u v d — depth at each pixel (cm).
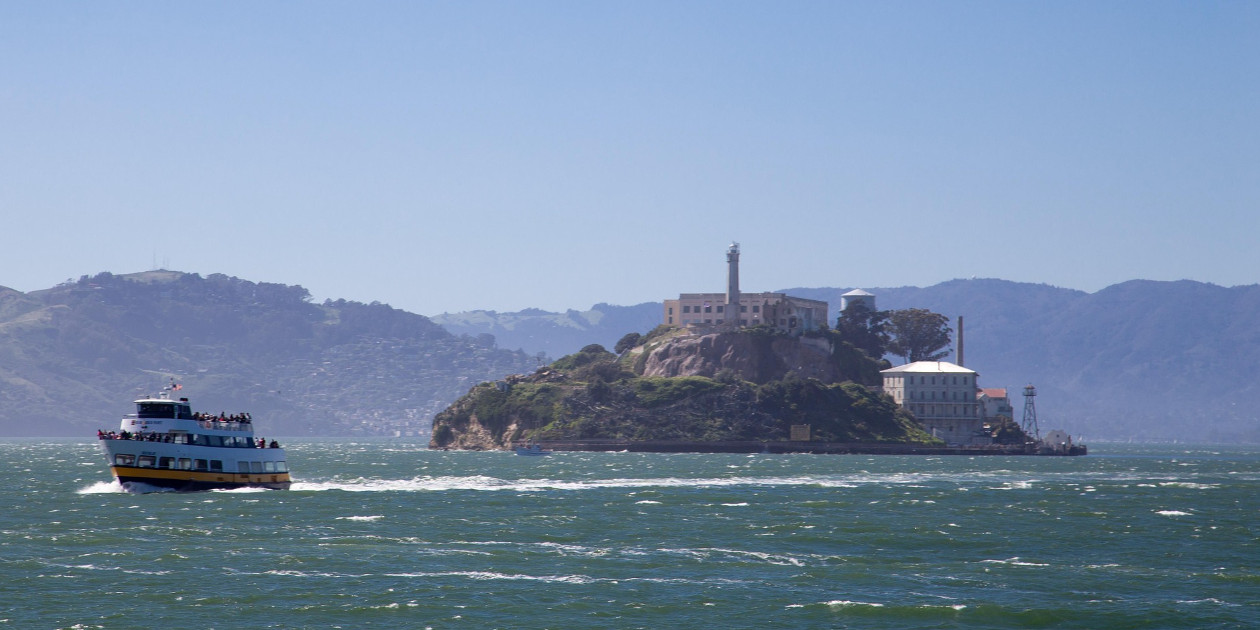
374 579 11969
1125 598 11331
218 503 18300
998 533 15700
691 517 17412
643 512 18138
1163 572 12706
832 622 10388
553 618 10462
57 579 11775
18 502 18575
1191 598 11362
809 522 16838
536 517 17212
